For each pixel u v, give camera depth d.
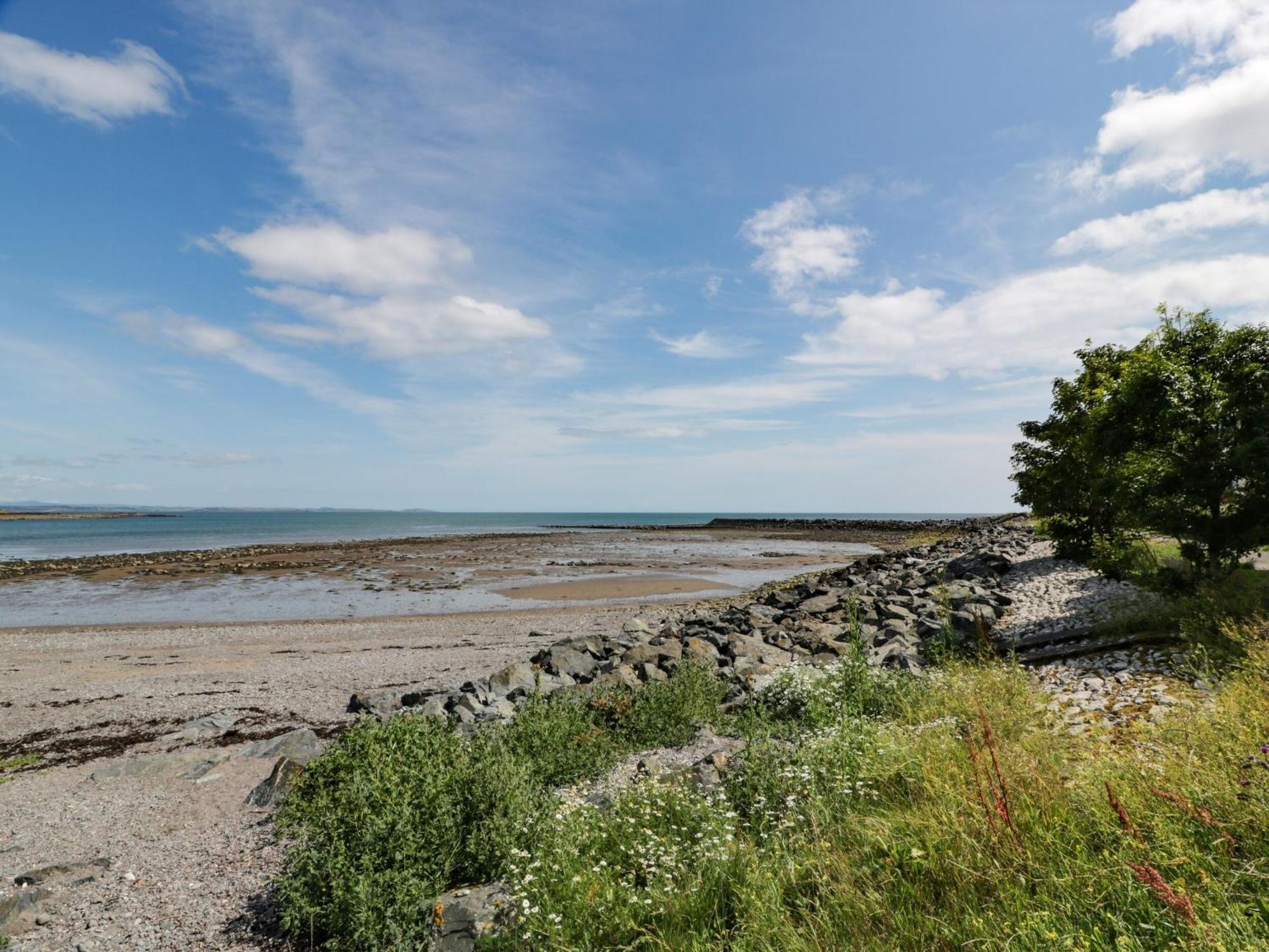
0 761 10.62
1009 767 4.88
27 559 54.56
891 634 14.66
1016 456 18.64
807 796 5.99
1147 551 13.33
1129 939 2.95
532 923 4.54
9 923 5.57
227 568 45.78
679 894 4.72
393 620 25.38
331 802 5.96
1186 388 10.88
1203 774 4.18
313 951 5.04
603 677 13.18
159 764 9.80
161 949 5.21
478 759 6.87
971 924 3.50
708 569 45.78
